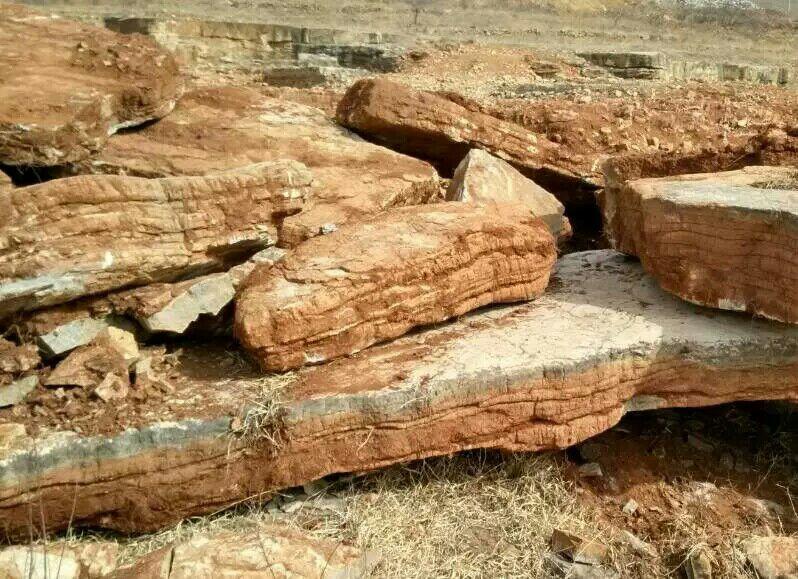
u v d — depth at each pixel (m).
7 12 6.18
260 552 2.94
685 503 3.93
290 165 4.25
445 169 7.44
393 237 4.08
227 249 4.07
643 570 3.53
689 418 4.52
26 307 3.43
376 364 3.71
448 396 3.51
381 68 15.50
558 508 3.75
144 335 3.82
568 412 3.76
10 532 3.11
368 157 6.21
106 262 3.54
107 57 5.78
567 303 4.51
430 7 25.08
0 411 3.27
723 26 28.34
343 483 3.68
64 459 3.09
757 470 4.19
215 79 9.59
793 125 6.93
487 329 4.14
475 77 14.63
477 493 3.79
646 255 4.39
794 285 3.73
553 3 29.25
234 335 3.65
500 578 3.36
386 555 3.33
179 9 18.72
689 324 4.07
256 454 3.35
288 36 16.58
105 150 5.31
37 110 4.76
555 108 8.88
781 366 3.99
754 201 3.95
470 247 4.12
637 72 16.53
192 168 5.35
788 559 3.51
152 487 3.24
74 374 3.40
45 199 3.38
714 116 9.77
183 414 3.28
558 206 5.98
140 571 2.85
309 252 3.95
